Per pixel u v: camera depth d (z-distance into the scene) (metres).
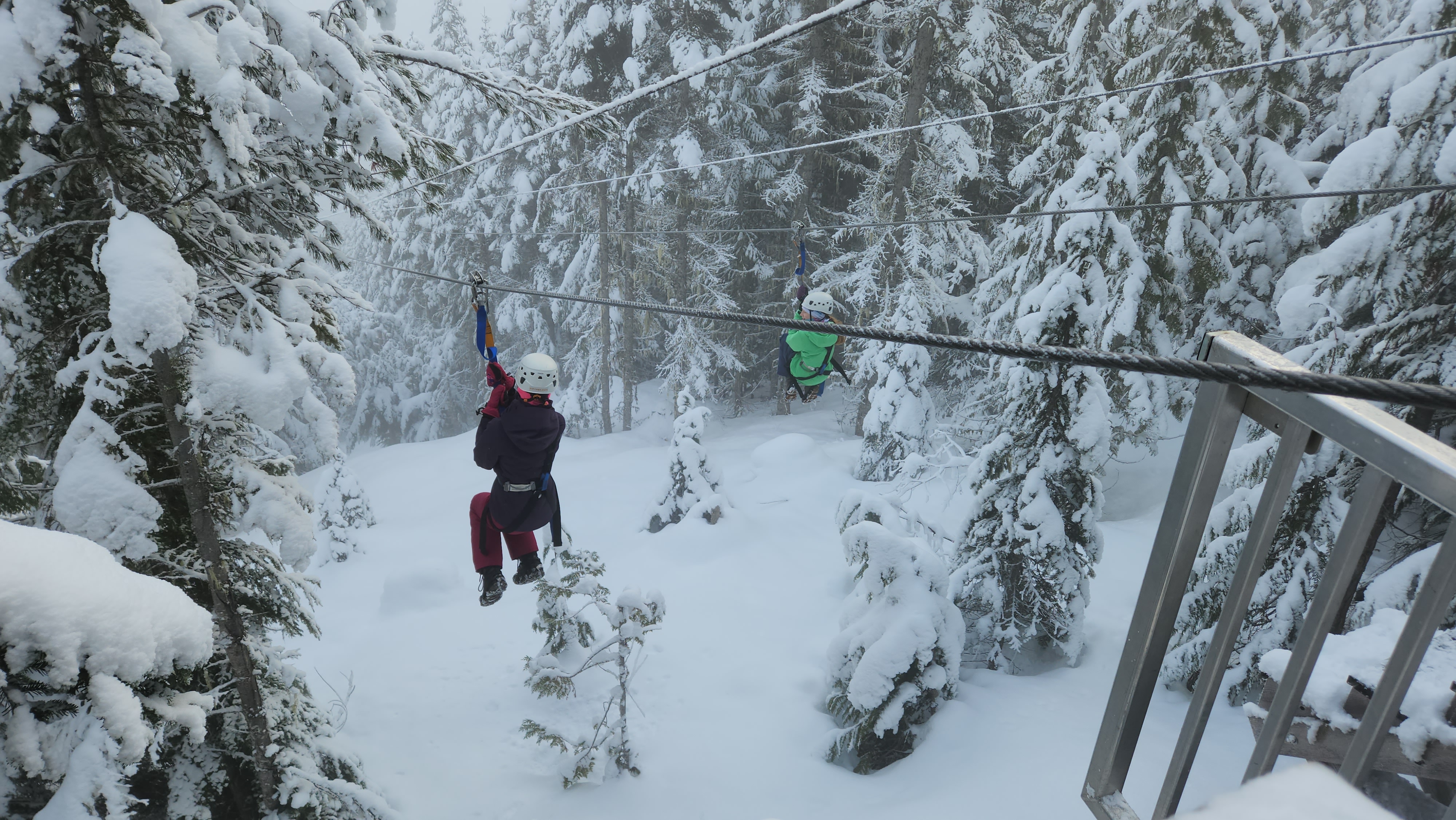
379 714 11.20
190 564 6.36
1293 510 9.95
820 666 11.80
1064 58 15.43
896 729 9.32
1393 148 10.03
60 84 5.12
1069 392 10.88
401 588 14.73
